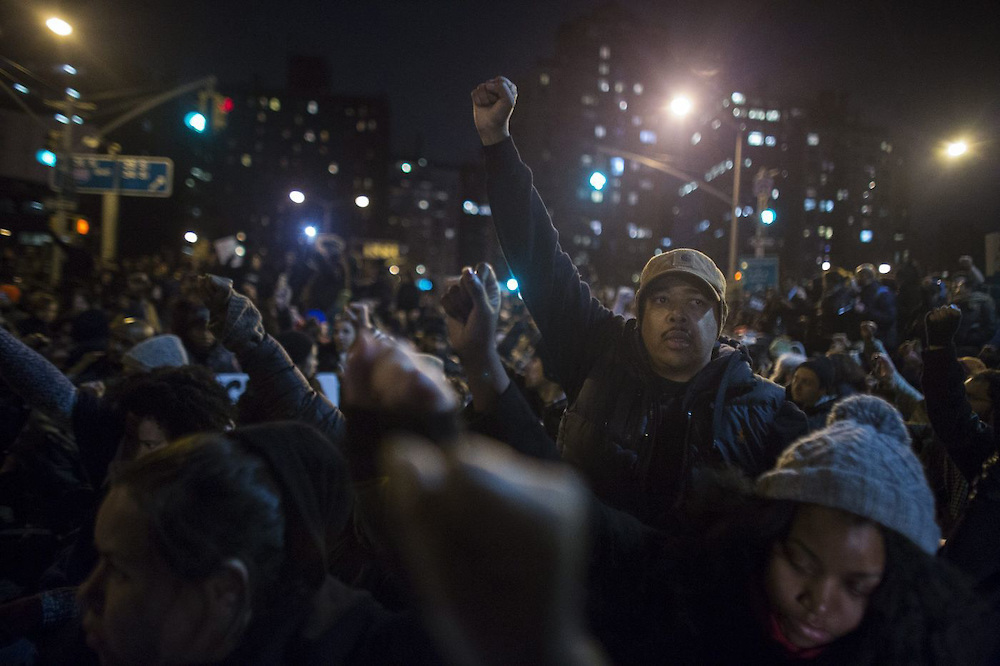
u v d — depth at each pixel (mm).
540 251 2564
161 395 2531
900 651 1416
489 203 2508
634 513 2266
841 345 5418
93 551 2531
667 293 2377
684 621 1552
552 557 592
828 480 1428
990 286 8516
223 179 138000
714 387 2338
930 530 1464
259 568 1131
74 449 3744
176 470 1132
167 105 66750
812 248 82188
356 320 1189
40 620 2160
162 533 1082
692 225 99625
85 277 17750
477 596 603
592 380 2482
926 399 2691
